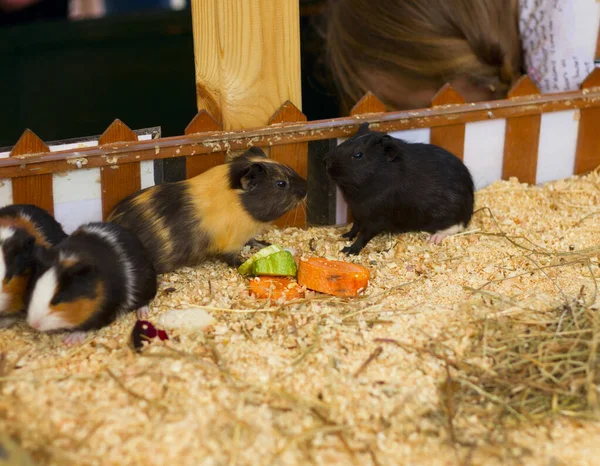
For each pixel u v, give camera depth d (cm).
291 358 89
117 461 76
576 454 78
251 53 109
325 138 114
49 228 99
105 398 82
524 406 83
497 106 122
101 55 199
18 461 74
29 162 100
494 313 95
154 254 102
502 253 109
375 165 107
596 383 85
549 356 88
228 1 107
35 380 84
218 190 103
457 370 87
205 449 77
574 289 101
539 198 124
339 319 94
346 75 149
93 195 106
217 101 111
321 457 77
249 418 80
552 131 127
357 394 84
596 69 127
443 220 112
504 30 136
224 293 101
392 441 79
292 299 99
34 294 87
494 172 126
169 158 108
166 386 84
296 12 110
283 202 104
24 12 211
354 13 144
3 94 176
